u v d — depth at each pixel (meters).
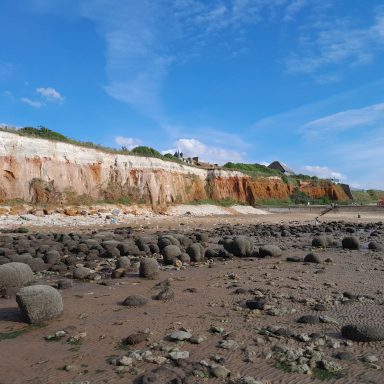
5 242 21.75
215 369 5.82
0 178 42.91
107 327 8.07
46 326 8.28
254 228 37.12
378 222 46.66
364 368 5.99
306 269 14.78
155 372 5.87
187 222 44.59
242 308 9.29
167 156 75.06
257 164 103.62
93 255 18.25
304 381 5.60
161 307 9.58
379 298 10.10
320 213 68.69
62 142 51.03
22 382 5.77
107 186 54.47
